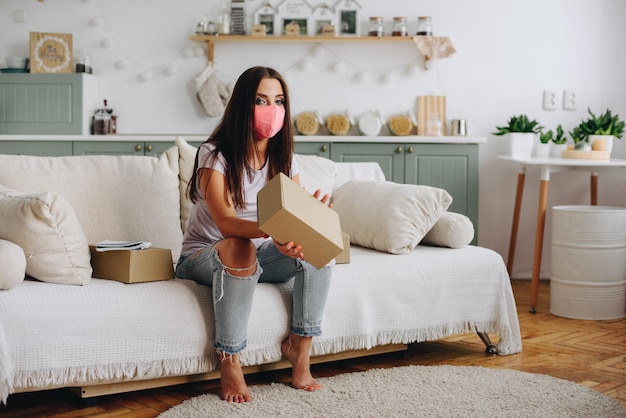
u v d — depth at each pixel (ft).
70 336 6.66
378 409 6.91
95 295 6.86
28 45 15.14
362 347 8.14
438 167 14.19
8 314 6.45
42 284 6.87
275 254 7.47
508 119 15.44
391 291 8.33
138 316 6.93
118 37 15.19
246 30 15.20
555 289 11.97
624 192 15.16
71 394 7.56
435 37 14.96
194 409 6.86
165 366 7.06
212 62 15.12
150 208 8.61
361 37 14.85
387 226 8.84
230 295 6.99
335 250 6.59
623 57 15.37
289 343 7.57
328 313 7.87
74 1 15.10
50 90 14.48
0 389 6.31
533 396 7.38
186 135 14.76
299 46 15.26
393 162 14.12
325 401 7.13
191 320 7.15
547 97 15.40
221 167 7.23
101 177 8.57
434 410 6.91
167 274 7.38
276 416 6.69
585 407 7.07
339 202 9.75
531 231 15.49
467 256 9.01
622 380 8.22
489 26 15.33
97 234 8.36
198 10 15.16
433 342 9.94
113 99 15.26
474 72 15.37
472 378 7.98
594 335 10.50
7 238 6.96
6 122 14.56
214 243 7.18
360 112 15.35
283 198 6.37
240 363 7.34
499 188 15.48
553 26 15.35
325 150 14.11
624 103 15.38
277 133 7.57
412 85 15.37
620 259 11.66
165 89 15.25
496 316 9.14
